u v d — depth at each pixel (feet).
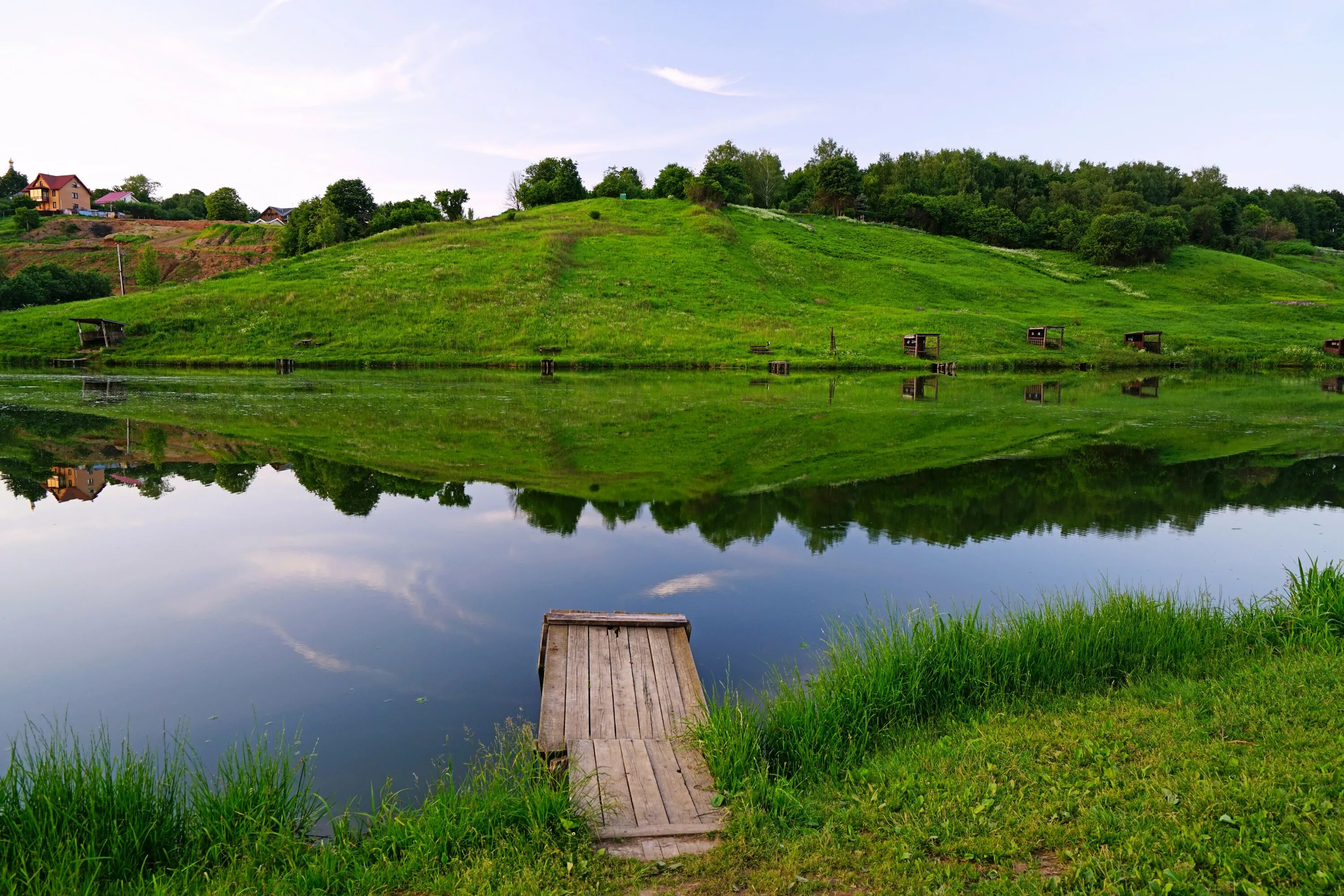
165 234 374.43
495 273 212.23
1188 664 25.46
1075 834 16.47
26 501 50.98
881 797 18.67
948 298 247.70
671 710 23.75
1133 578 37.22
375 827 17.84
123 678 26.84
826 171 376.27
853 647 26.37
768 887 15.51
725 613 32.53
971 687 24.48
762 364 163.22
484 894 15.10
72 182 435.53
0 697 25.52
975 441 75.61
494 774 19.61
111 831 16.55
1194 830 15.99
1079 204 409.08
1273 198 487.20
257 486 55.21
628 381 138.92
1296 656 25.45
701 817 18.21
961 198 371.76
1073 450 70.23
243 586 35.73
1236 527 46.42
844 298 241.14
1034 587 35.78
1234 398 117.29
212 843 17.03
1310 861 14.64
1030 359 175.52
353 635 30.45
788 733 21.84
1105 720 21.61
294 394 110.63
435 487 55.11
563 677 25.43
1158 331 200.34
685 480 57.77
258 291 191.01
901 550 41.34
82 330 165.68
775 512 48.75
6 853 15.85
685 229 288.10
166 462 63.16
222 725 23.75
